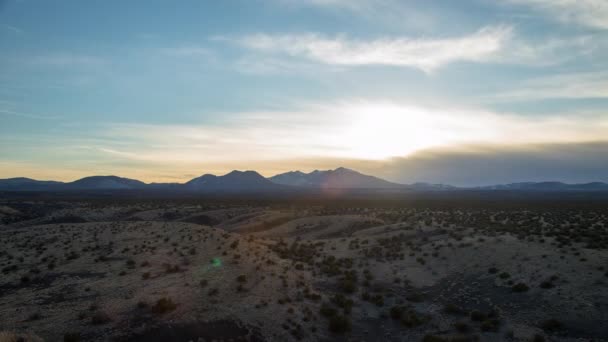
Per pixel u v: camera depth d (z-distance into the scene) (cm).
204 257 3762
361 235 6412
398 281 3497
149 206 12938
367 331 2469
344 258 4550
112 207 12262
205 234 4934
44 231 5359
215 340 2033
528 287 2862
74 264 3447
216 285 2858
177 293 2591
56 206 12469
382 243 5253
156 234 5019
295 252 4934
